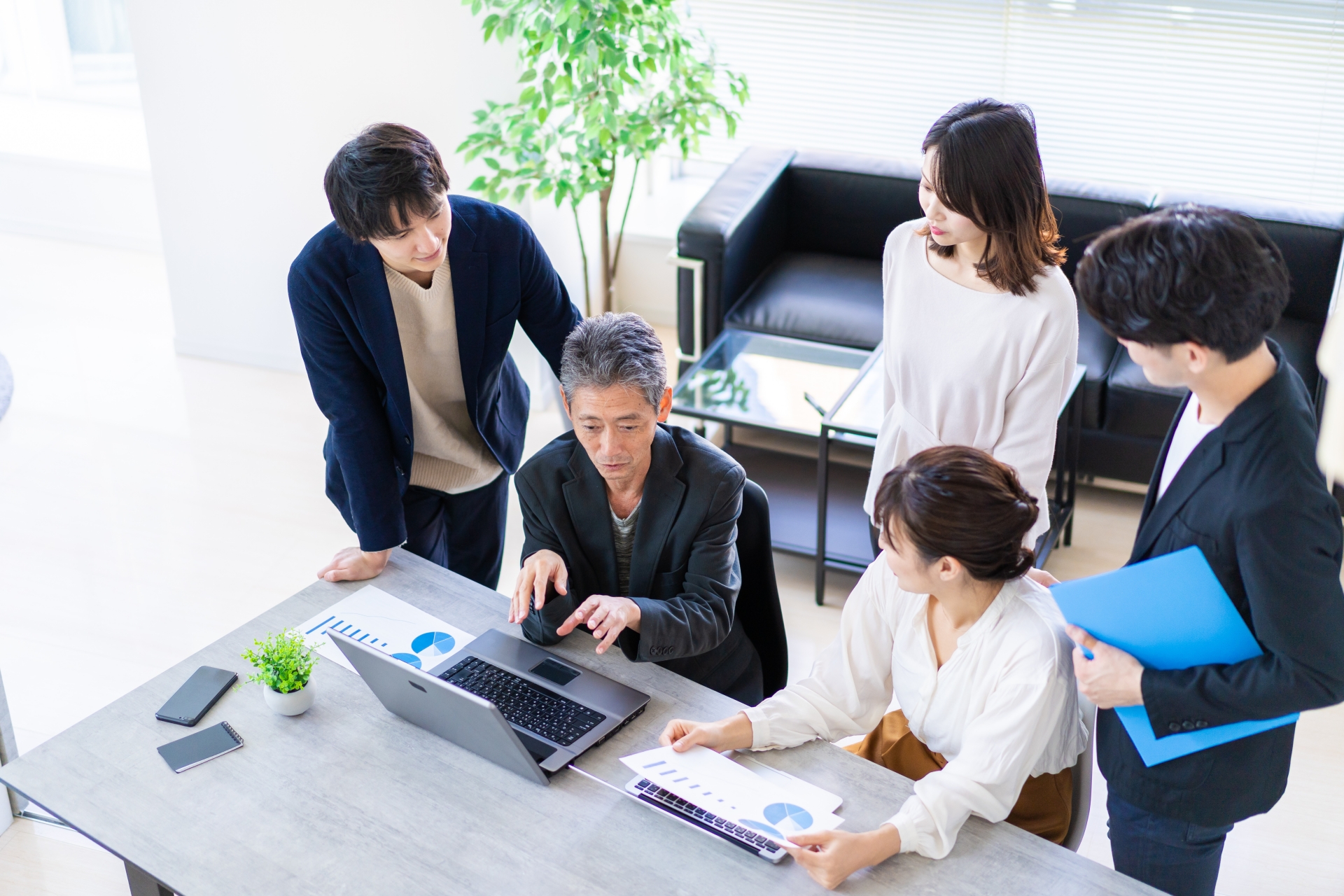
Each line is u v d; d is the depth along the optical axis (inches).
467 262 88.4
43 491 154.4
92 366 185.2
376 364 90.1
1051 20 163.8
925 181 82.3
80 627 130.0
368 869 63.9
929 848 64.0
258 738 73.3
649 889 62.4
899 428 95.4
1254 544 57.9
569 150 169.2
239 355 186.2
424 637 82.0
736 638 89.4
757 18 177.2
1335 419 41.1
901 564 66.3
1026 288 83.4
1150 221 55.6
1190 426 65.5
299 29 160.1
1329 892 98.7
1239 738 64.3
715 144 187.0
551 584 82.8
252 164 170.7
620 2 145.9
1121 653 63.4
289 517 150.9
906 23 170.9
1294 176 160.2
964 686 70.0
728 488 80.5
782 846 62.7
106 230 226.7
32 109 231.9
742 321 158.4
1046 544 132.8
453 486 102.0
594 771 70.7
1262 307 54.4
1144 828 70.8
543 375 174.6
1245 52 156.4
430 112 161.2
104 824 67.0
